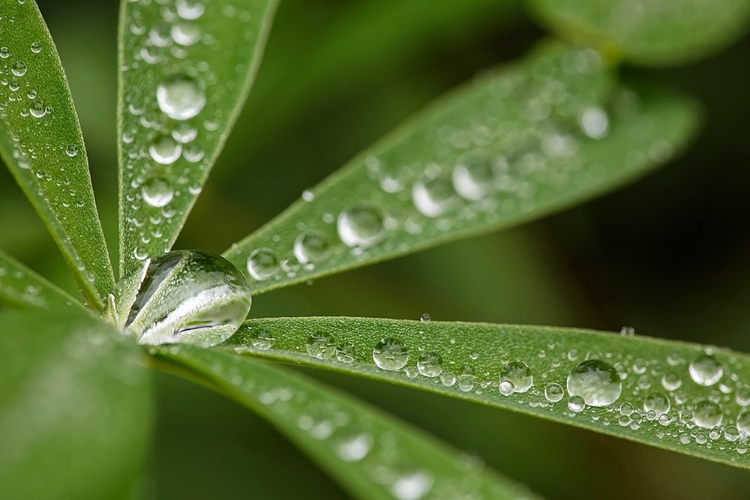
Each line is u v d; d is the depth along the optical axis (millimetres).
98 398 101
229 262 115
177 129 118
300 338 112
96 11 148
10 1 116
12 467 99
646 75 136
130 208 115
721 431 112
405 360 112
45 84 115
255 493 141
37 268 136
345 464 109
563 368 113
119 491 100
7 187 139
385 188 125
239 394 109
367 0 147
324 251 119
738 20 137
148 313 112
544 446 145
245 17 122
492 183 128
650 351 114
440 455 111
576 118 133
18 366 101
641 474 145
